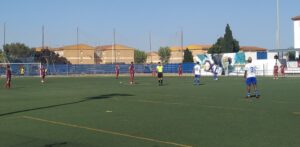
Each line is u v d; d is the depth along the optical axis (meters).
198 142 10.97
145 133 12.38
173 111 18.03
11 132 12.83
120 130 12.95
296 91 30.16
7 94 29.50
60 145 10.79
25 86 40.59
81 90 33.44
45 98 25.66
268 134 12.11
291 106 19.78
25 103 22.38
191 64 81.31
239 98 24.47
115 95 27.48
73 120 15.33
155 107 19.70
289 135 11.93
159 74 40.91
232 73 71.12
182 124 14.15
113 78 62.62
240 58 70.19
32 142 11.22
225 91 30.73
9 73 38.62
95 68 87.00
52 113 17.59
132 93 29.31
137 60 155.62
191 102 22.14
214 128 13.26
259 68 68.38
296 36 91.62
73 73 84.56
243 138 11.51
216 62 72.81
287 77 58.88
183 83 44.06
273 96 25.77
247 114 16.80
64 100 24.00
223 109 18.66
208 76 67.31
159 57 152.25
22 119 15.77
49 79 59.84
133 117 16.06
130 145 10.65
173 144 10.73
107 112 17.75
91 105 20.89
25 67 77.81
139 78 60.62
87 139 11.53
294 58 75.56
